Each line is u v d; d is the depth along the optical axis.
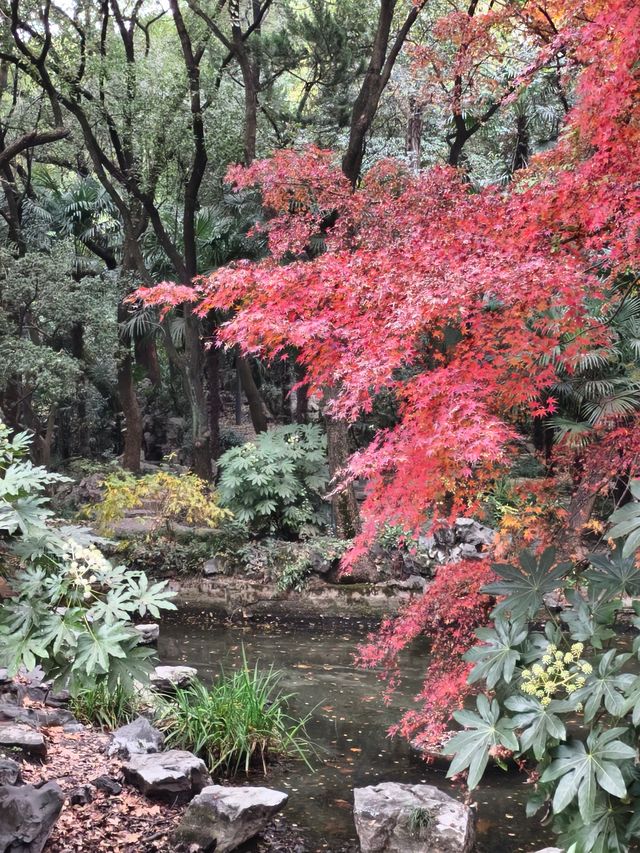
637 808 1.99
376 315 2.57
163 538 10.84
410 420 2.69
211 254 14.59
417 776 4.66
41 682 5.17
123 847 3.46
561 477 3.19
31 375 13.38
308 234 5.80
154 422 19.67
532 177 3.63
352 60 13.59
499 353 2.63
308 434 12.37
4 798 3.10
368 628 9.03
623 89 2.52
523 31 5.42
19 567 3.18
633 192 2.44
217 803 3.73
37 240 16.30
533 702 2.14
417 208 3.95
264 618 9.41
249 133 12.70
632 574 2.21
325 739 5.27
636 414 3.12
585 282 2.49
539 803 2.20
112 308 14.46
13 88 15.84
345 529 10.85
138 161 13.54
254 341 2.80
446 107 7.82
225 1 12.65
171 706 4.98
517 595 2.37
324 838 3.87
